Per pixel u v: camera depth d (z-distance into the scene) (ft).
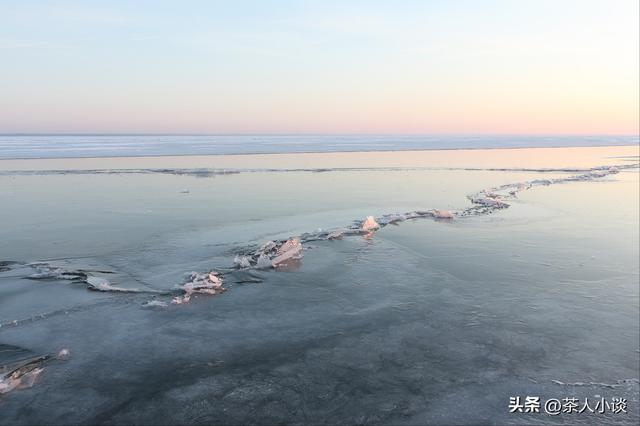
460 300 24.66
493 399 16.08
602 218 45.83
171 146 189.26
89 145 194.18
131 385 16.47
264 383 16.69
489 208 50.65
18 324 21.18
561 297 25.21
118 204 51.42
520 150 173.06
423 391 16.46
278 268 29.60
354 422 14.70
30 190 60.80
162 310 22.97
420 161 116.88
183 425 14.42
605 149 184.34
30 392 15.94
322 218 44.60
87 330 20.70
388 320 22.13
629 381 17.40
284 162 110.83
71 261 30.48
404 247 34.63
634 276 28.55
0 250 33.01
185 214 46.14
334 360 18.38
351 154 143.02
